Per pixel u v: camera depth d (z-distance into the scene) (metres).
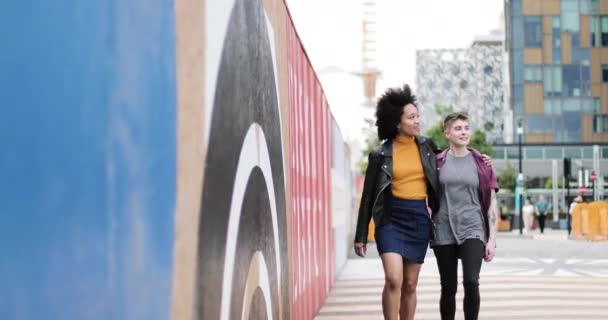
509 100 94.81
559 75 91.69
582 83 91.62
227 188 3.40
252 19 4.21
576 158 84.44
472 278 5.91
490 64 145.38
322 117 10.33
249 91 4.06
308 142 8.19
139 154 2.24
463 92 145.50
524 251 22.23
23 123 1.73
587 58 91.81
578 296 10.44
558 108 91.50
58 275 1.83
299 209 7.10
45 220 1.79
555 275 13.59
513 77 92.31
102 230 2.01
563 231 48.94
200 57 2.92
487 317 8.50
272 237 4.95
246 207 3.91
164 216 2.44
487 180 6.06
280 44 5.60
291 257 6.21
